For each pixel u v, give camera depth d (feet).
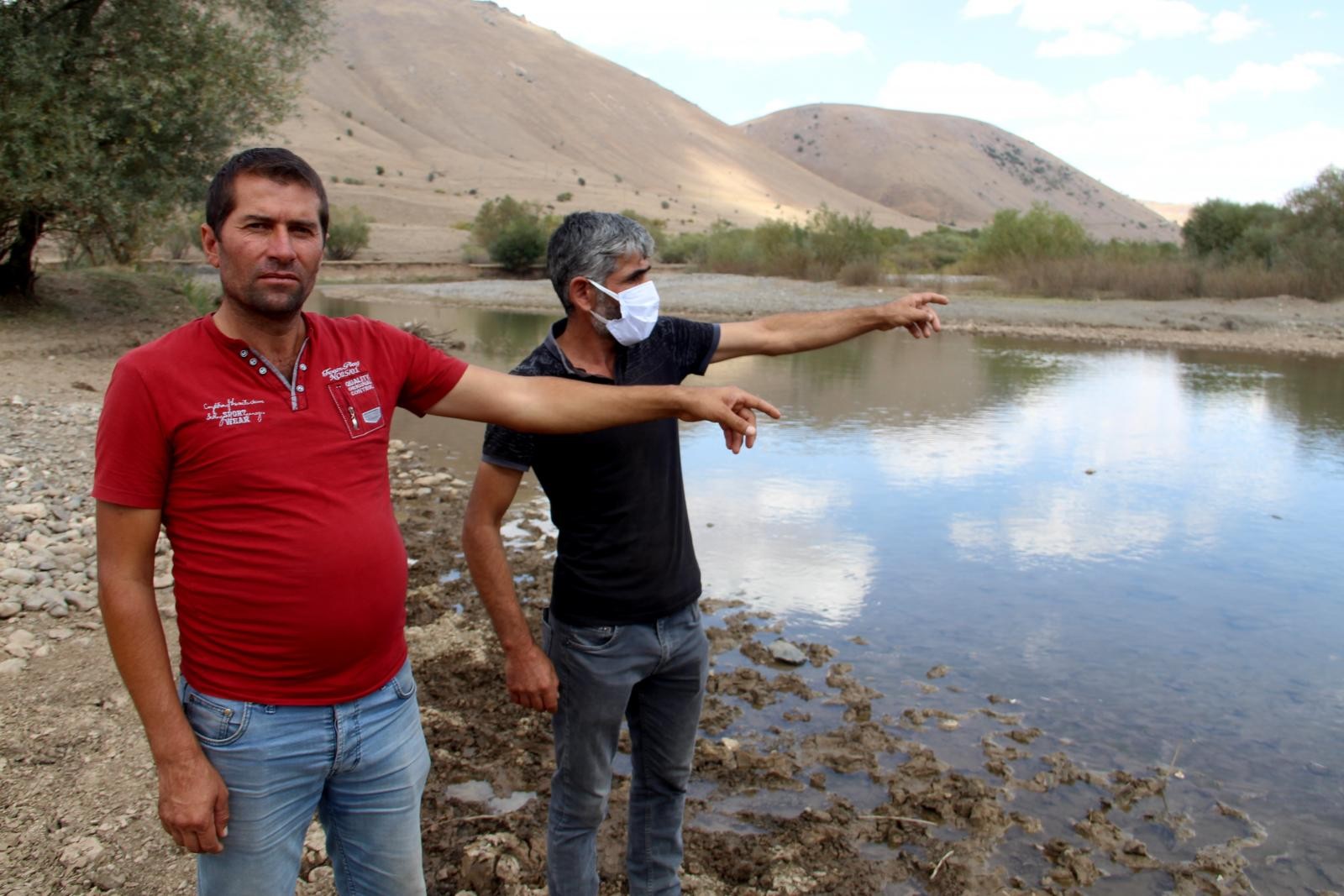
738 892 10.96
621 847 11.66
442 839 11.65
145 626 6.37
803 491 29.04
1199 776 13.79
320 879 10.78
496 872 10.98
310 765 6.86
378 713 7.13
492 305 102.17
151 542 6.46
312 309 94.22
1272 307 88.94
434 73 549.54
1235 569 22.72
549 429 7.80
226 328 6.60
